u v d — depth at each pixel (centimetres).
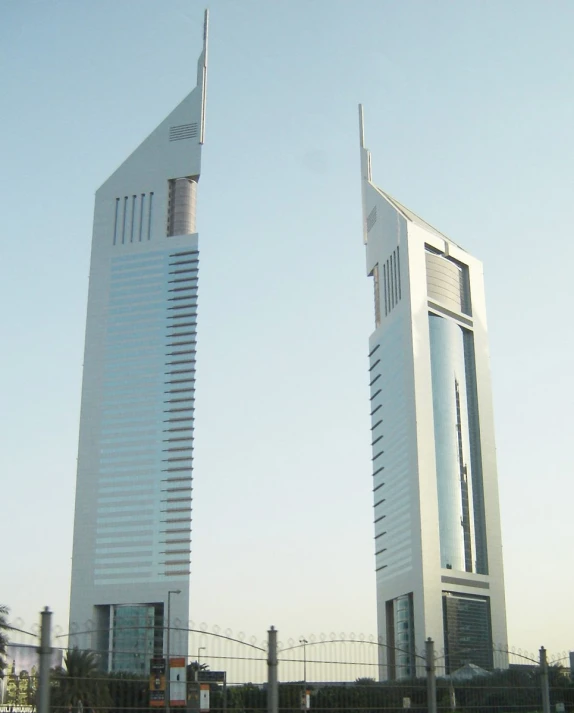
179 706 3766
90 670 4588
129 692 3944
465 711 4697
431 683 4438
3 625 3538
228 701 3975
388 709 4303
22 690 4634
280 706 4025
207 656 3859
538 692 5078
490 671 5166
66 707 3925
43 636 3400
